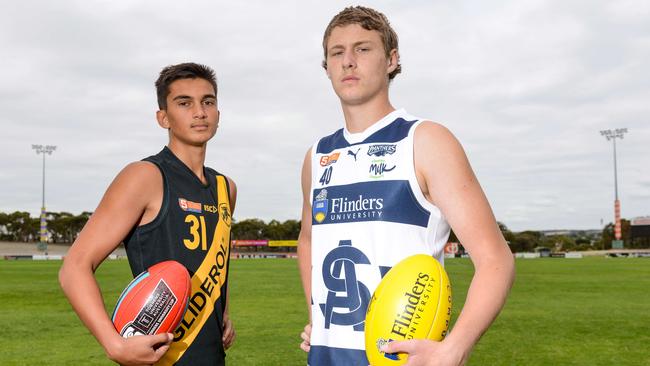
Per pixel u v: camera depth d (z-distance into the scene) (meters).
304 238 2.66
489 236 1.77
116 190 2.40
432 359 1.60
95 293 2.16
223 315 2.75
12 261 44.44
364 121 2.18
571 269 28.36
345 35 2.12
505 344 6.95
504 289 1.69
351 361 2.00
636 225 63.88
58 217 88.56
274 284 17.41
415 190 1.98
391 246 1.99
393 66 2.25
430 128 2.00
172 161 2.65
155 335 2.10
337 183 2.16
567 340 7.23
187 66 2.69
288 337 7.41
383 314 1.85
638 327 8.34
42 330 8.12
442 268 1.95
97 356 6.28
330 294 2.10
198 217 2.62
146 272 2.31
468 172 1.88
